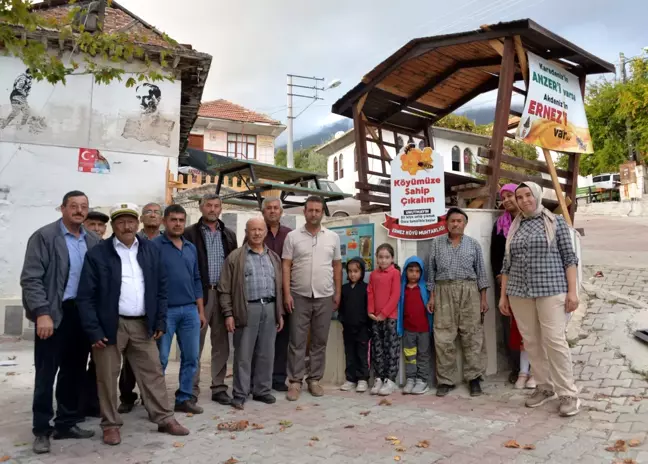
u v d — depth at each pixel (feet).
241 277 17.60
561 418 15.15
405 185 20.31
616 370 17.84
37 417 13.30
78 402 14.83
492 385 19.10
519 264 16.84
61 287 13.85
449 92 30.76
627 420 14.42
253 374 18.25
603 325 20.97
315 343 19.22
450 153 97.30
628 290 25.09
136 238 14.89
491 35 23.45
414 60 27.04
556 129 24.86
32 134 36.86
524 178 24.45
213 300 18.42
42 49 17.34
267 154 93.71
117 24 43.62
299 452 13.03
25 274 13.52
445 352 18.52
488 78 29.25
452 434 14.15
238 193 27.58
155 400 14.57
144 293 14.49
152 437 14.34
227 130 91.71
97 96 38.58
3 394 18.54
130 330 14.42
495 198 23.39
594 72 26.43
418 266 19.16
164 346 16.28
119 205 14.52
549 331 15.93
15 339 29.04
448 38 24.76
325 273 19.16
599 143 103.86
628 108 89.66
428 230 19.79
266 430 14.83
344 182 102.89
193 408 16.62
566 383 15.53
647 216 70.54
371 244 21.03
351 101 30.91
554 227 16.48
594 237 44.75
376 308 19.07
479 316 18.61
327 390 19.84
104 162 38.47
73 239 14.60
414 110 32.65
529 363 18.10
